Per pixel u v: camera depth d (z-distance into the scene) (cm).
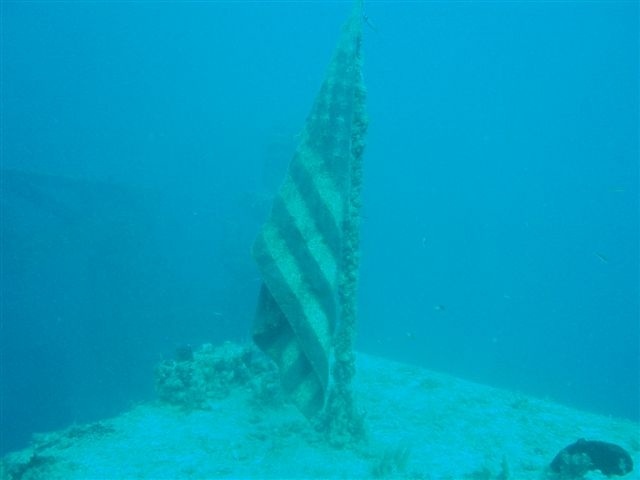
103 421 784
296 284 517
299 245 539
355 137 635
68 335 2573
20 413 2355
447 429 785
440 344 4894
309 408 507
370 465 638
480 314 6178
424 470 629
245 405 837
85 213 2467
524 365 4919
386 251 6175
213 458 645
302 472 612
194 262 3606
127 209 2541
